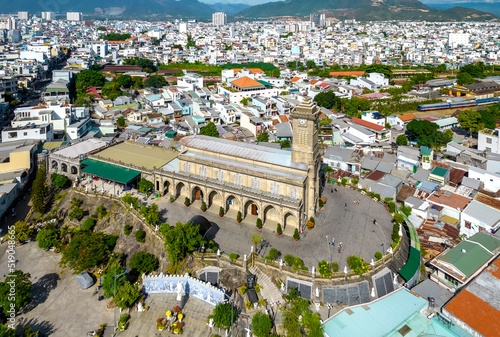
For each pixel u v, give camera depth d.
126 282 82.06
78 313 82.44
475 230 99.81
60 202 122.31
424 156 139.62
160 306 81.31
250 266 84.38
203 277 84.75
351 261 80.94
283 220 96.75
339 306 76.88
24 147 137.50
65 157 131.25
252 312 75.00
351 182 127.00
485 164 134.50
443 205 109.06
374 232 97.44
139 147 142.38
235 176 104.44
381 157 143.88
